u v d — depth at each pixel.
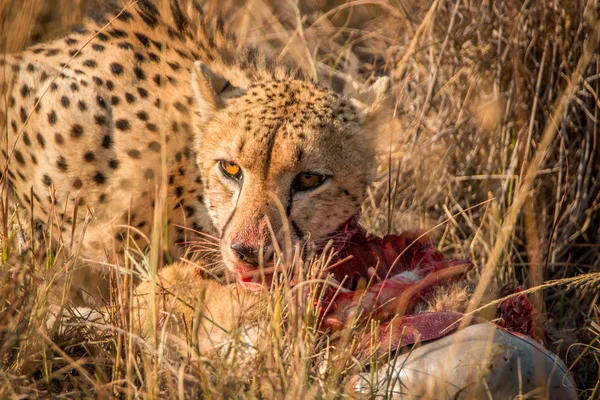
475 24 11.24
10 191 8.81
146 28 9.03
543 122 10.38
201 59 9.17
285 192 7.94
